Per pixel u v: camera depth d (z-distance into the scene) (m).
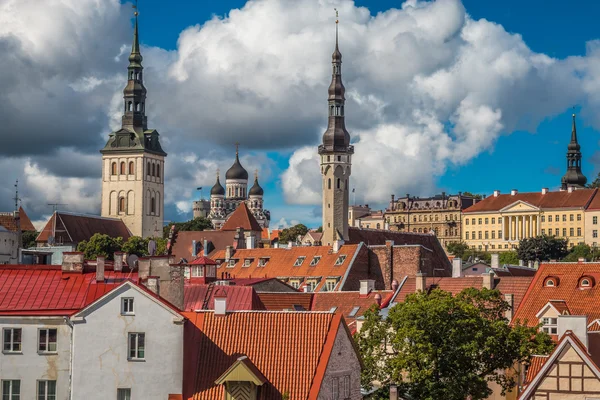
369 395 103.31
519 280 147.50
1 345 91.19
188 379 88.56
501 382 108.50
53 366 90.69
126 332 89.06
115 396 88.62
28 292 95.75
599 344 98.56
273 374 88.06
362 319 126.56
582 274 140.38
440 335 104.81
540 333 110.75
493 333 106.25
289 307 154.38
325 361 88.38
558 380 91.94
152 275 103.19
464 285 149.12
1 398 90.94
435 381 104.31
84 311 89.25
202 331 90.38
